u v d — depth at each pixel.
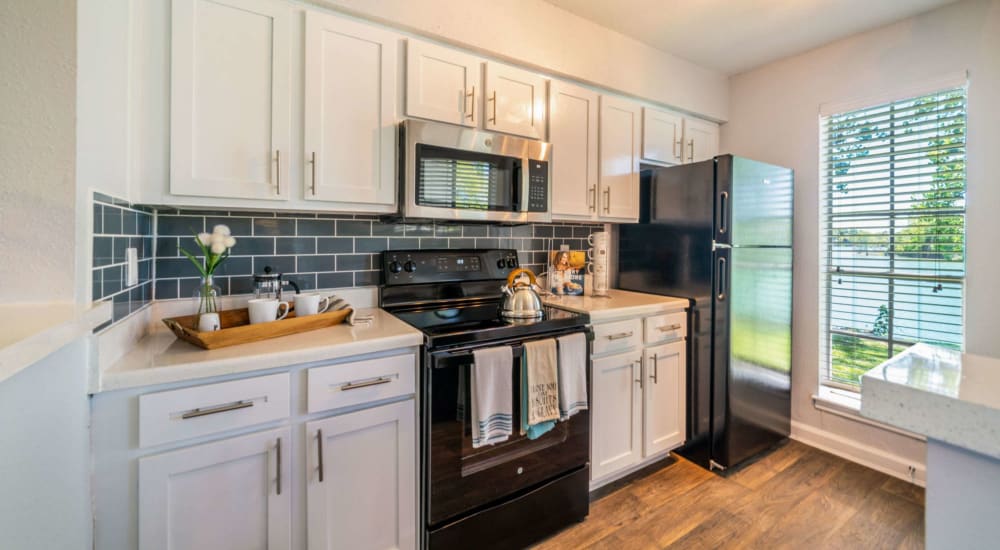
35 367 0.78
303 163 1.48
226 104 1.35
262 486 1.19
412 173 1.63
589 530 1.76
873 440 2.25
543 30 2.05
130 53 1.21
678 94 2.61
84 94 0.95
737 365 2.17
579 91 2.20
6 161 0.89
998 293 1.88
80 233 0.94
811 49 2.48
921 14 2.09
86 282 0.94
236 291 1.65
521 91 2.00
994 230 1.89
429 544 1.43
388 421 1.38
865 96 2.28
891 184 2.22
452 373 1.45
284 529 1.22
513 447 1.60
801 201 2.54
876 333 2.29
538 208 1.96
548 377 1.60
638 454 2.09
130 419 1.03
